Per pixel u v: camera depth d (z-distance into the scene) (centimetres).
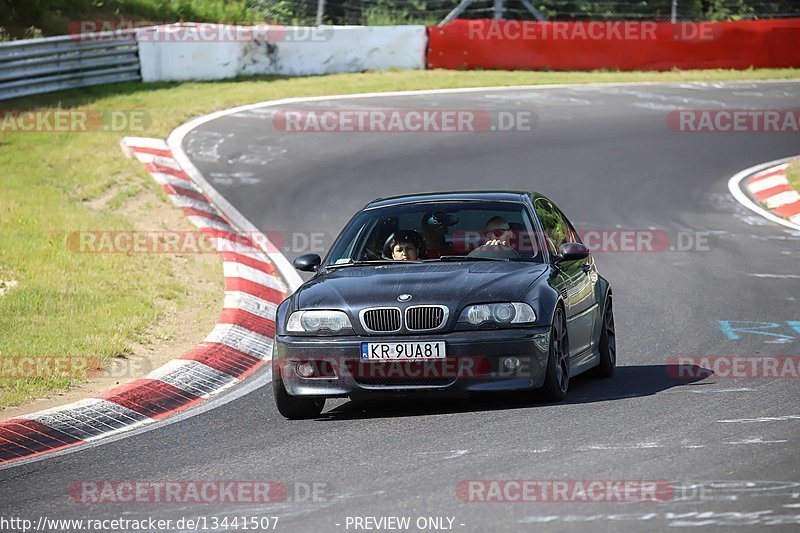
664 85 9525
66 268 4266
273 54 9625
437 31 10300
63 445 2547
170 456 2298
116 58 8662
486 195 2972
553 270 2703
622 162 6850
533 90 9150
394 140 7250
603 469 1895
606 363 2967
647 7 12419
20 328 3541
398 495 1819
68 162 5966
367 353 2428
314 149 6956
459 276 2569
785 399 2478
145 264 4475
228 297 4134
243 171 6397
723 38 10631
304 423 2542
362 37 10069
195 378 3134
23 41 7694
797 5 12581
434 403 2666
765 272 4566
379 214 2944
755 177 6569
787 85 9612
